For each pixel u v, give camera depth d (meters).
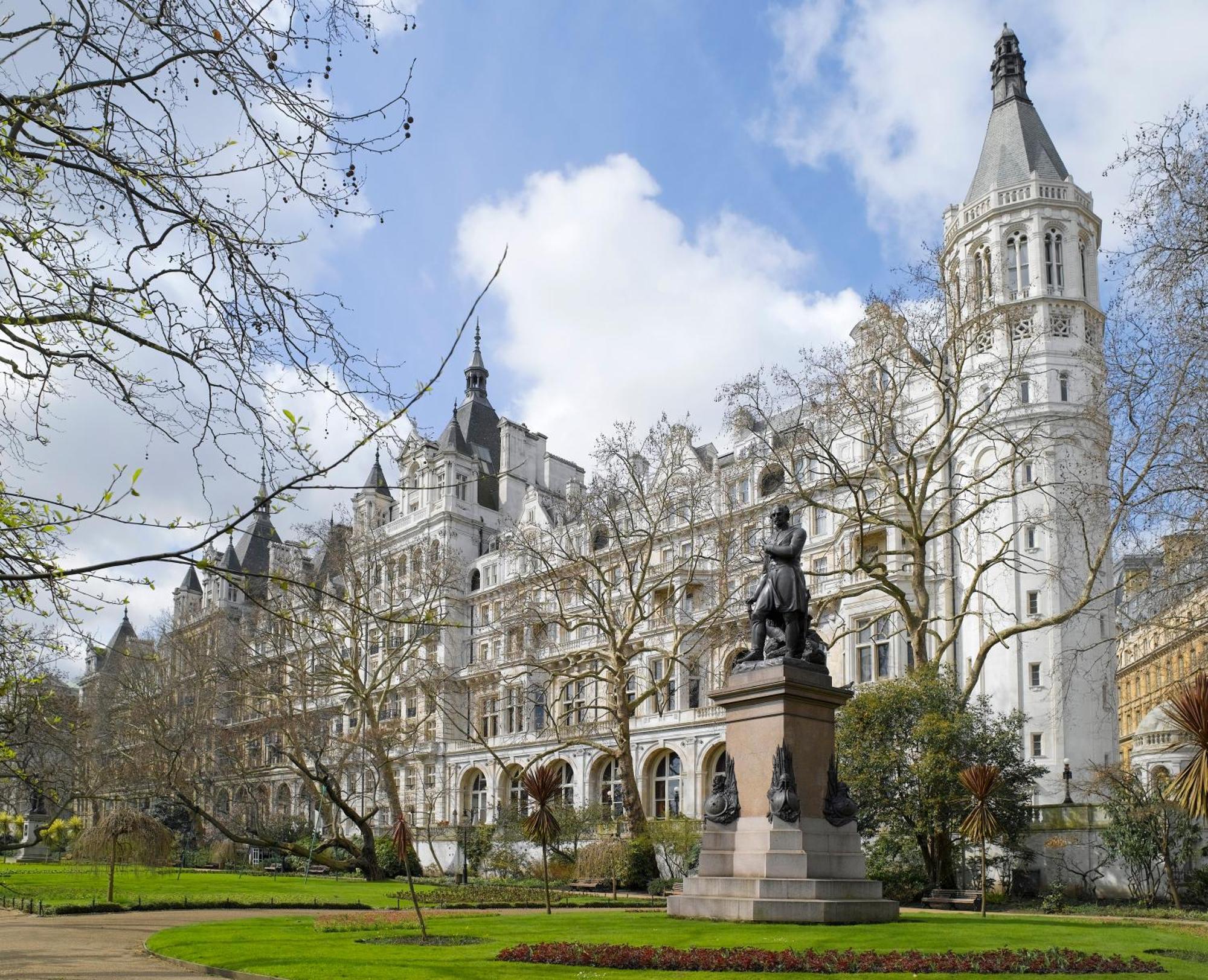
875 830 40.84
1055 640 52.91
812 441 50.78
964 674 56.69
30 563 11.12
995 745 40.12
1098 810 45.75
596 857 48.22
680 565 58.59
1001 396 55.41
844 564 63.62
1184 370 24.67
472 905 33.84
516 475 104.44
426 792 83.06
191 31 10.98
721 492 63.16
